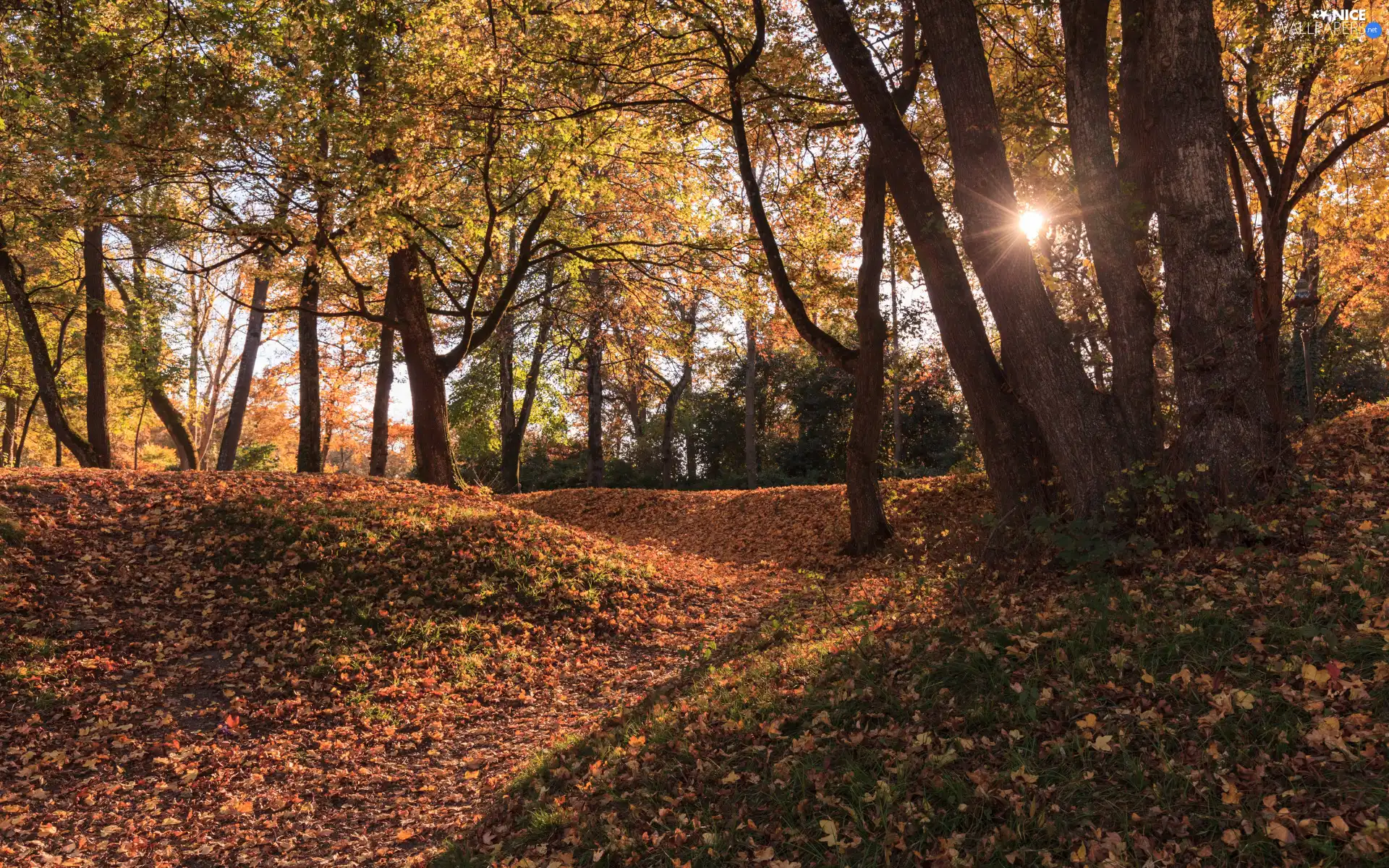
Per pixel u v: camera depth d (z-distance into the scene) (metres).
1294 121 13.09
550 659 9.92
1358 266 17.41
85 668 8.41
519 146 15.97
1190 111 6.79
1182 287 6.82
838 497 18.97
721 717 5.88
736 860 4.12
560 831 5.05
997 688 4.93
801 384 35.09
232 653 9.20
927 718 4.89
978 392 8.34
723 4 12.71
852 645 6.53
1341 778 3.50
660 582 12.66
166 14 12.42
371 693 8.75
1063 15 8.11
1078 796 3.87
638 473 36.81
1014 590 6.83
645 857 4.41
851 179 15.01
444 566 11.66
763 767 4.89
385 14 11.12
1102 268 7.72
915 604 7.45
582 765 6.02
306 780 7.06
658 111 14.68
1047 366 7.37
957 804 4.01
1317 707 3.91
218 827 6.23
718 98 13.84
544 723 8.14
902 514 16.28
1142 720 4.20
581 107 14.32
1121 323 7.56
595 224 20.53
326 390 33.06
